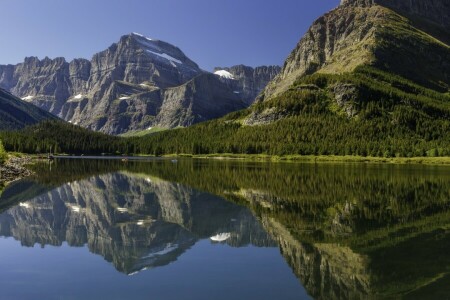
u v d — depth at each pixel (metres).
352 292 21.72
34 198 57.44
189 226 39.25
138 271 25.55
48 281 23.67
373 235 34.69
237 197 59.66
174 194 63.28
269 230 37.16
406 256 28.34
